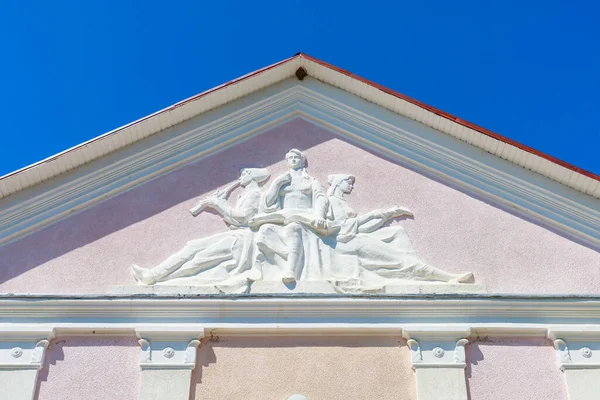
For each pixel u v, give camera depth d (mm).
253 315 12180
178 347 11984
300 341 12109
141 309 12203
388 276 12672
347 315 12180
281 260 12719
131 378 11828
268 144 14094
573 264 12875
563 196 13344
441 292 12438
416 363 11867
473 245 13055
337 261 12758
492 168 13633
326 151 14055
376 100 14234
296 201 13367
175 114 13836
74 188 13398
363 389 11766
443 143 13883
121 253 12930
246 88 14227
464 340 12031
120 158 13641
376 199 13531
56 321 12180
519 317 12273
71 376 11844
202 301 12188
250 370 11883
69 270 12750
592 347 12055
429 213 13383
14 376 11773
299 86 14500
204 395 11711
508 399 11719
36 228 13141
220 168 13797
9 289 12562
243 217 13156
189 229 13172
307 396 11703
